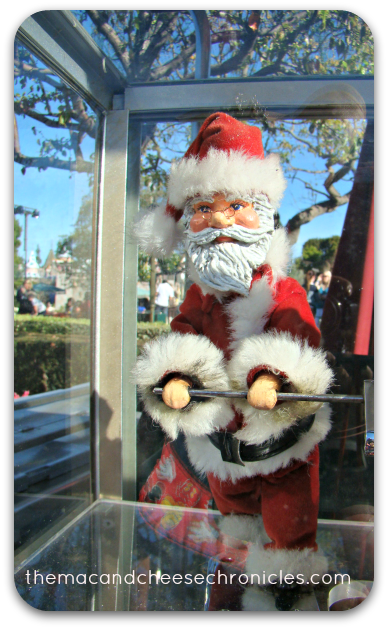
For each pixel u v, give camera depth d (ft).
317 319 5.14
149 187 5.14
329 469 4.69
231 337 3.56
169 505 4.42
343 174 4.96
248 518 3.91
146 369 3.21
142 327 5.06
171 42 4.26
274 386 2.88
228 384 3.16
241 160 3.48
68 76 4.22
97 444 4.96
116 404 4.93
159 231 3.98
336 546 3.90
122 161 4.87
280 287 3.65
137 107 4.83
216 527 4.14
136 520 4.37
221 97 4.69
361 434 4.70
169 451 4.51
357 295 4.98
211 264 3.54
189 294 4.10
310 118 4.77
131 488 4.96
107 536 4.09
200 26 4.07
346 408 4.74
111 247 4.92
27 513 4.07
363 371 4.87
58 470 4.66
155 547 3.94
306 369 2.88
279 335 3.15
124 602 3.20
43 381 4.56
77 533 4.15
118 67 4.59
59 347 4.82
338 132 4.82
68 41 4.09
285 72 4.51
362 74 4.37
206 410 3.12
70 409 4.96
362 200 4.92
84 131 4.85
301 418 3.04
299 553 3.38
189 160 3.69
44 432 4.50
